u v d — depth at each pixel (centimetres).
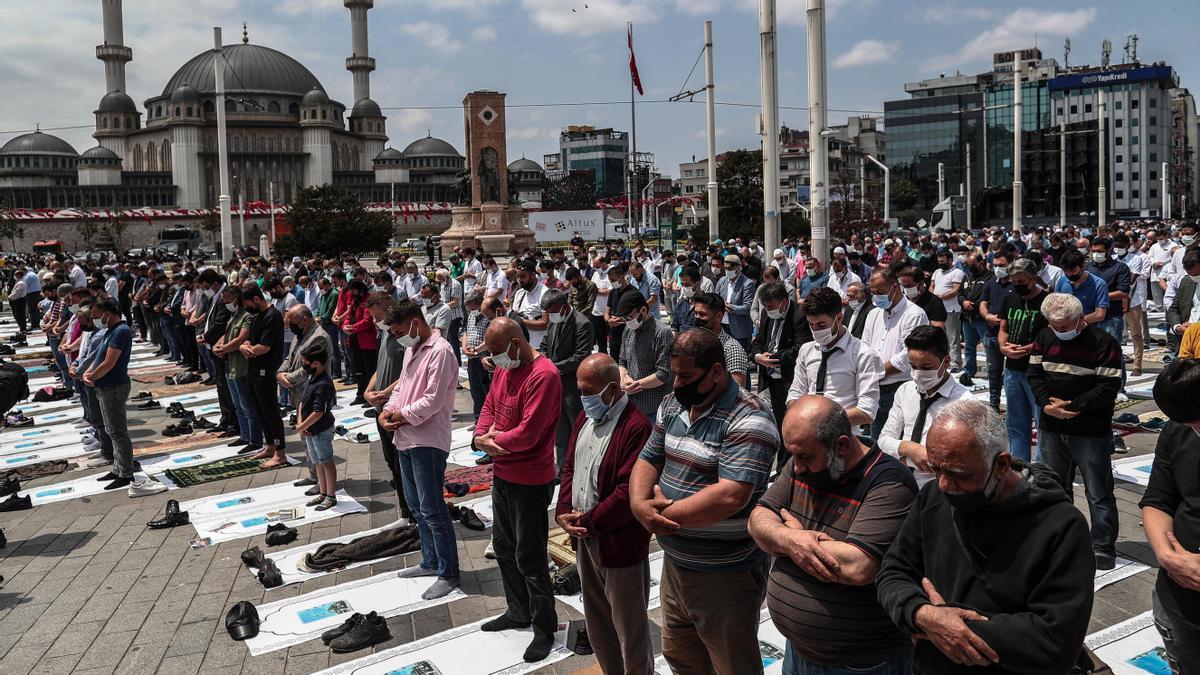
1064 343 586
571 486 477
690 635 417
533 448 527
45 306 1767
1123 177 12050
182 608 628
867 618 330
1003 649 263
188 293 1725
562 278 2095
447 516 632
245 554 714
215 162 13475
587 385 441
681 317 1448
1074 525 271
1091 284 924
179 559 728
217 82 3456
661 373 723
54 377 1770
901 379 698
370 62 15800
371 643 556
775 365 789
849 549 320
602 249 2955
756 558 388
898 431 516
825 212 1510
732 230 5603
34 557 744
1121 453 877
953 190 12812
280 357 1011
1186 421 346
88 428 1283
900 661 341
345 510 837
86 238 11331
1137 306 1270
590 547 449
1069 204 10294
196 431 1223
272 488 922
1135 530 677
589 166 16625
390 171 14325
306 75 15238
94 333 948
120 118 14712
